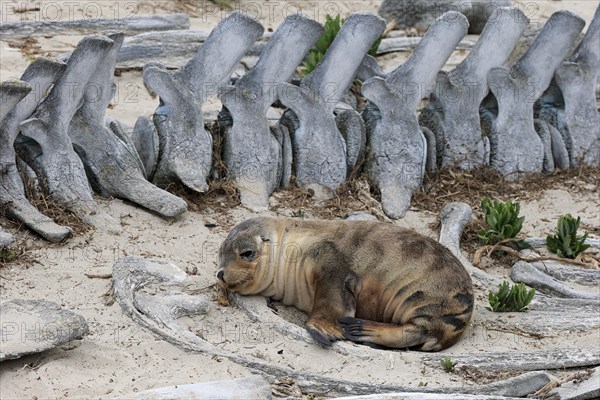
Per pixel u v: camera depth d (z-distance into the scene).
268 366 19.47
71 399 17.88
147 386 18.50
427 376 19.91
